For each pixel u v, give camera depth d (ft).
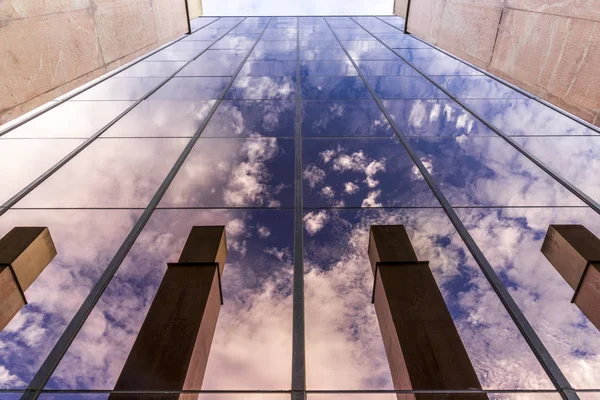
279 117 28.40
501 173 21.09
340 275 15.34
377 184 20.40
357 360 12.51
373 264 15.76
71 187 19.99
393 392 11.60
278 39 57.31
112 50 36.63
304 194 19.61
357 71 39.34
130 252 16.02
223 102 31.19
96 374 11.71
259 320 13.65
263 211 18.58
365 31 64.69
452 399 11.20
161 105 30.42
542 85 27.55
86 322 13.21
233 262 15.84
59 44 28.25
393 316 13.28
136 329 12.98
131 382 11.55
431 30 52.26
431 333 12.76
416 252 15.88
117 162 22.41
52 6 27.40
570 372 11.65
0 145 23.85
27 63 24.79
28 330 12.93
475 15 38.88
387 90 33.60
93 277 14.85
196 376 11.88
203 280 14.73
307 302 14.30
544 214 17.92
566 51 25.02
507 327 12.94
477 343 12.46
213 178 21.08
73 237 16.74
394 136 25.45
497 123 26.76
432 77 36.99
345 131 26.22
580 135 24.68
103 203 18.90
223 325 13.47
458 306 13.64
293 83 35.65
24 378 11.61
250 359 12.44
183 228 17.40
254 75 38.19
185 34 62.13
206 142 24.76
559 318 13.21
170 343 12.49
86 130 25.96
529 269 15.02
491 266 15.20
